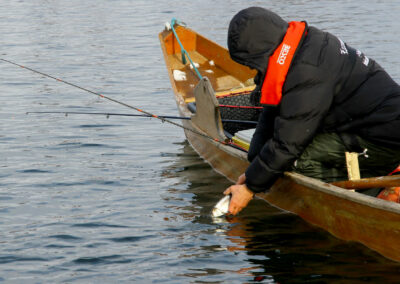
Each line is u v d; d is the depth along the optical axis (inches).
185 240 236.8
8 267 218.4
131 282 204.2
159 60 730.2
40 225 257.1
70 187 305.7
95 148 379.6
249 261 216.1
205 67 465.1
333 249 220.8
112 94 557.3
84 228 252.4
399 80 542.3
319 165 226.1
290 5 1187.9
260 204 272.4
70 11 1227.2
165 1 1357.0
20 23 1064.8
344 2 1193.4
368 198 202.8
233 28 205.6
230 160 300.5
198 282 201.8
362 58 207.8
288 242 229.8
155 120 454.3
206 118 325.7
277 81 202.1
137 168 337.1
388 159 213.3
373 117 204.8
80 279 207.9
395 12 1018.7
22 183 312.5
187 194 291.7
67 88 583.8
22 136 408.5
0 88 583.5
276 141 208.1
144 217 263.0
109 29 987.9
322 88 199.6
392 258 207.6
